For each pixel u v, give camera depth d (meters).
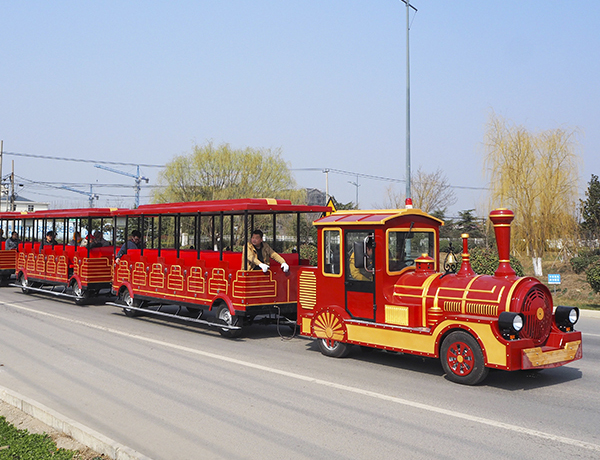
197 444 5.16
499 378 7.64
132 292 13.42
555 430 5.51
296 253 11.31
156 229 13.51
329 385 7.25
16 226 21.06
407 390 7.00
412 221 8.49
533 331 7.10
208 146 40.38
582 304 16.31
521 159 23.58
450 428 5.57
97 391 6.96
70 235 16.83
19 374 7.80
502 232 7.39
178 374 7.84
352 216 8.77
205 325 12.48
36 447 4.96
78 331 11.37
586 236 24.78
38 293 18.84
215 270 11.02
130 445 5.14
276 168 41.03
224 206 10.88
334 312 8.75
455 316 7.19
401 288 8.10
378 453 4.92
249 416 5.97
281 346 10.02
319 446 5.10
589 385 7.28
